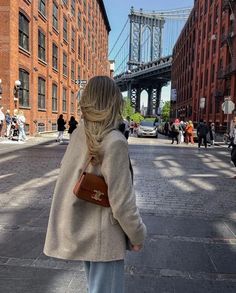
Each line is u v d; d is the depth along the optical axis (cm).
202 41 5338
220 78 4056
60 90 3716
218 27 4391
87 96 199
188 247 462
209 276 381
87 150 195
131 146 2170
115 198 184
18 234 493
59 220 200
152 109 13450
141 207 663
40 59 2942
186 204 697
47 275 375
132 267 398
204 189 855
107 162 185
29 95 2709
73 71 4566
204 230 534
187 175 1067
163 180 968
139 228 191
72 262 407
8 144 1942
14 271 382
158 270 392
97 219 193
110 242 192
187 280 370
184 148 2173
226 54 4038
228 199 750
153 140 3002
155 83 13012
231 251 452
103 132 191
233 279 376
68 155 205
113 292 196
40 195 732
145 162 1360
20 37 2505
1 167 1111
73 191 194
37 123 2861
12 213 597
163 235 506
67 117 4131
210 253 443
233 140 1065
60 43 3681
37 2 2811
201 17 5478
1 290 341
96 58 7094
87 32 5734
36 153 1530
